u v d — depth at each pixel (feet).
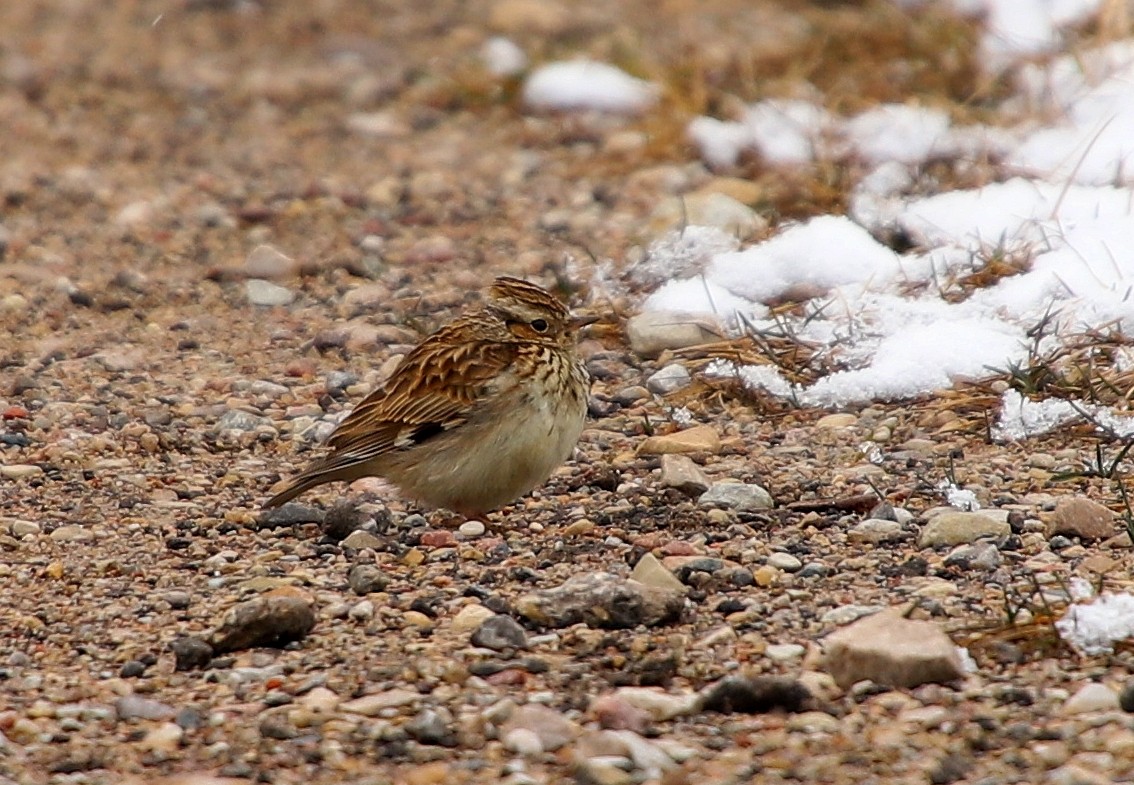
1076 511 34.96
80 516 38.70
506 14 88.74
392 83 80.53
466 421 35.86
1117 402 42.34
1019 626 30.01
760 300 50.44
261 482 41.16
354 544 36.09
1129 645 29.32
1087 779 25.43
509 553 35.47
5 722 28.63
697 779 26.13
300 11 93.97
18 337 52.65
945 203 54.49
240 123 76.28
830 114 63.62
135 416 45.98
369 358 50.75
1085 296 46.26
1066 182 53.26
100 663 30.91
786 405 44.60
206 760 27.37
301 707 28.76
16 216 64.23
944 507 36.88
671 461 39.58
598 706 28.12
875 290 49.52
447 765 26.91
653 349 48.62
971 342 44.96
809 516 36.86
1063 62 63.77
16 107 78.84
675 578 32.83
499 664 29.91
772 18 84.17
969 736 26.94
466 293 55.31
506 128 73.00
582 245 58.59
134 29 92.53
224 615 32.40
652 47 80.28
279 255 58.18
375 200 64.80
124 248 60.75
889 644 28.81
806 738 27.25
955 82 66.85
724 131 65.36
